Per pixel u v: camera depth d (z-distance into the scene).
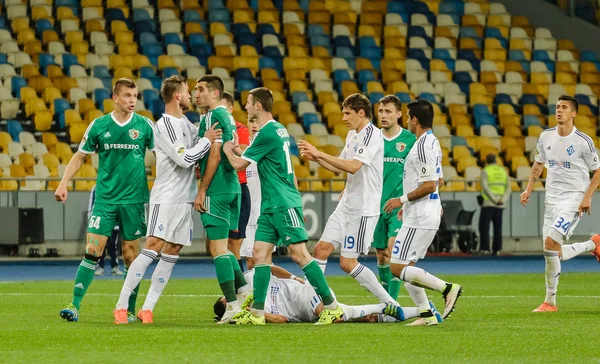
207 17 89.00
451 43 92.25
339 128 79.25
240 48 85.94
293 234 27.30
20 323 27.80
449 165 78.19
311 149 27.58
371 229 28.41
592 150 33.31
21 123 74.31
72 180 67.56
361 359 20.34
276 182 27.45
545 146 34.12
